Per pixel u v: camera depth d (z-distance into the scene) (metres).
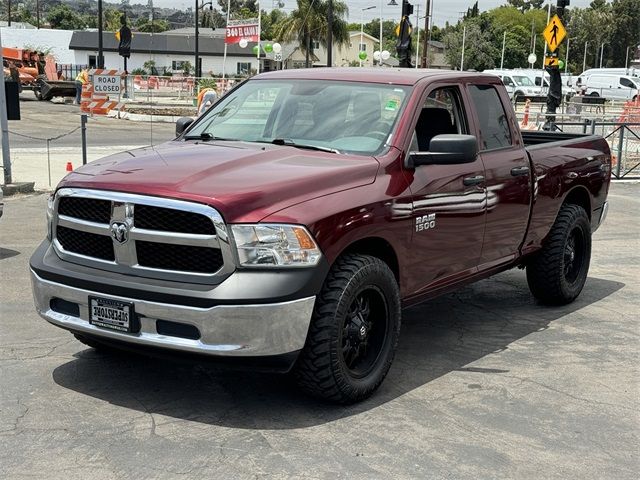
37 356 5.75
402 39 27.05
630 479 4.18
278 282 4.39
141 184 4.61
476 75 6.39
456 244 5.83
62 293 4.83
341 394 4.80
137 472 4.06
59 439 4.42
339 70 6.24
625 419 4.96
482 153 6.18
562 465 4.30
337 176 4.89
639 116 25.70
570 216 7.31
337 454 4.32
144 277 4.55
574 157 7.46
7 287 7.61
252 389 5.23
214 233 4.39
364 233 4.86
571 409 5.08
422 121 5.78
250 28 42.75
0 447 4.30
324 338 4.62
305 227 4.49
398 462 4.25
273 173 4.79
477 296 7.96
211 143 5.68
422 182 5.40
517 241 6.68
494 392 5.32
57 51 79.38
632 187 16.58
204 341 4.39
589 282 8.61
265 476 4.05
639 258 9.88
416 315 7.21
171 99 46.09
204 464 4.16
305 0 61.38
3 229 10.40
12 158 18.25
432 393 5.27
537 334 6.68
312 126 5.67
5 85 13.53
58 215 4.98
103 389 5.16
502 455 4.39
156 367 5.59
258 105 6.05
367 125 5.54
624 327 6.94
